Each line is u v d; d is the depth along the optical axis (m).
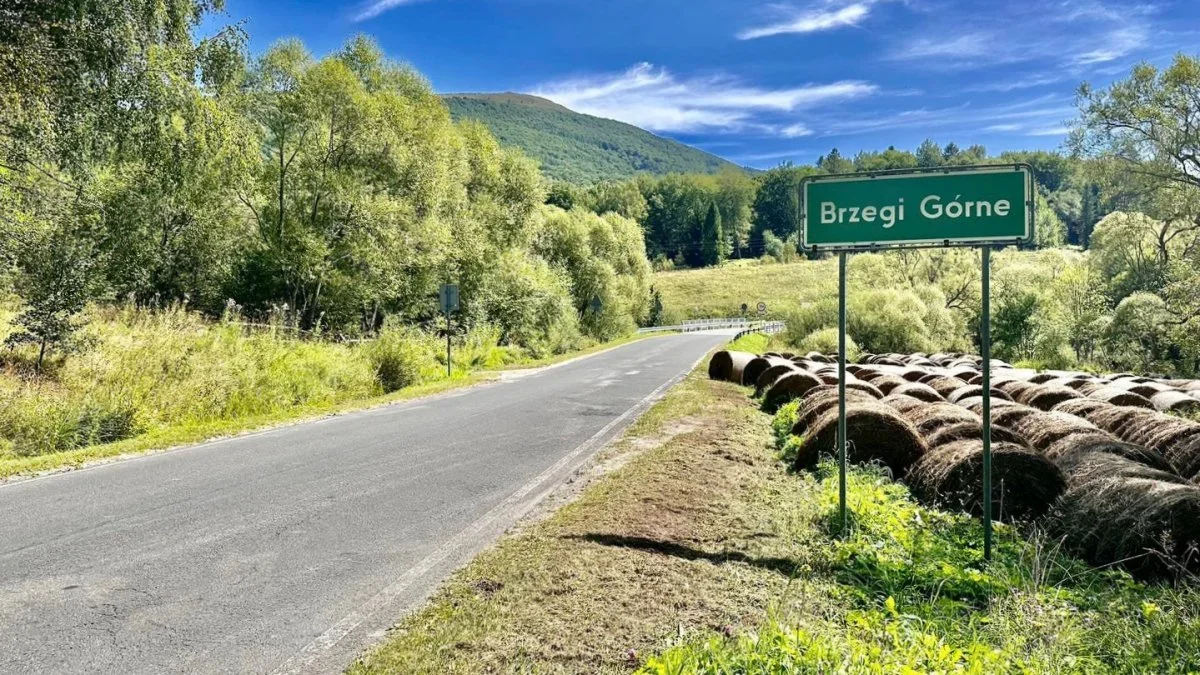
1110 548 5.55
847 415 8.34
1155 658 3.90
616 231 62.16
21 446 9.94
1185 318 29.89
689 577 4.96
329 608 4.51
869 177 6.00
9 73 13.27
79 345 13.20
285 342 18.17
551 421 12.70
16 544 5.76
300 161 28.36
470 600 4.54
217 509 6.84
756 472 8.48
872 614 4.29
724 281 110.31
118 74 15.92
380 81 32.53
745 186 146.50
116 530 6.16
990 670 3.53
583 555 5.31
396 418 13.18
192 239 27.98
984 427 5.66
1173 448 8.48
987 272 5.69
